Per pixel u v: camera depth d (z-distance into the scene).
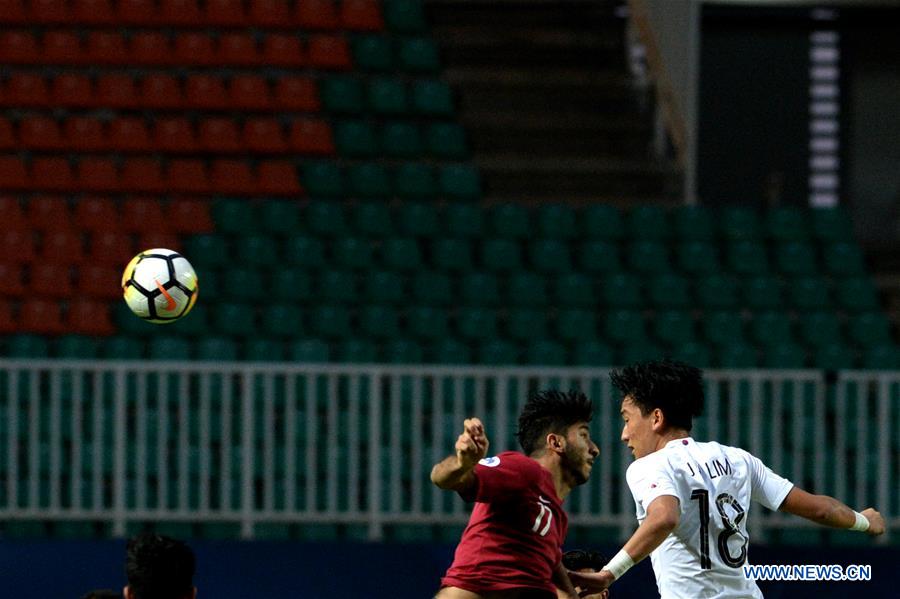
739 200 59.72
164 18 57.16
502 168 53.69
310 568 32.53
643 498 16.56
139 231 48.78
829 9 58.75
